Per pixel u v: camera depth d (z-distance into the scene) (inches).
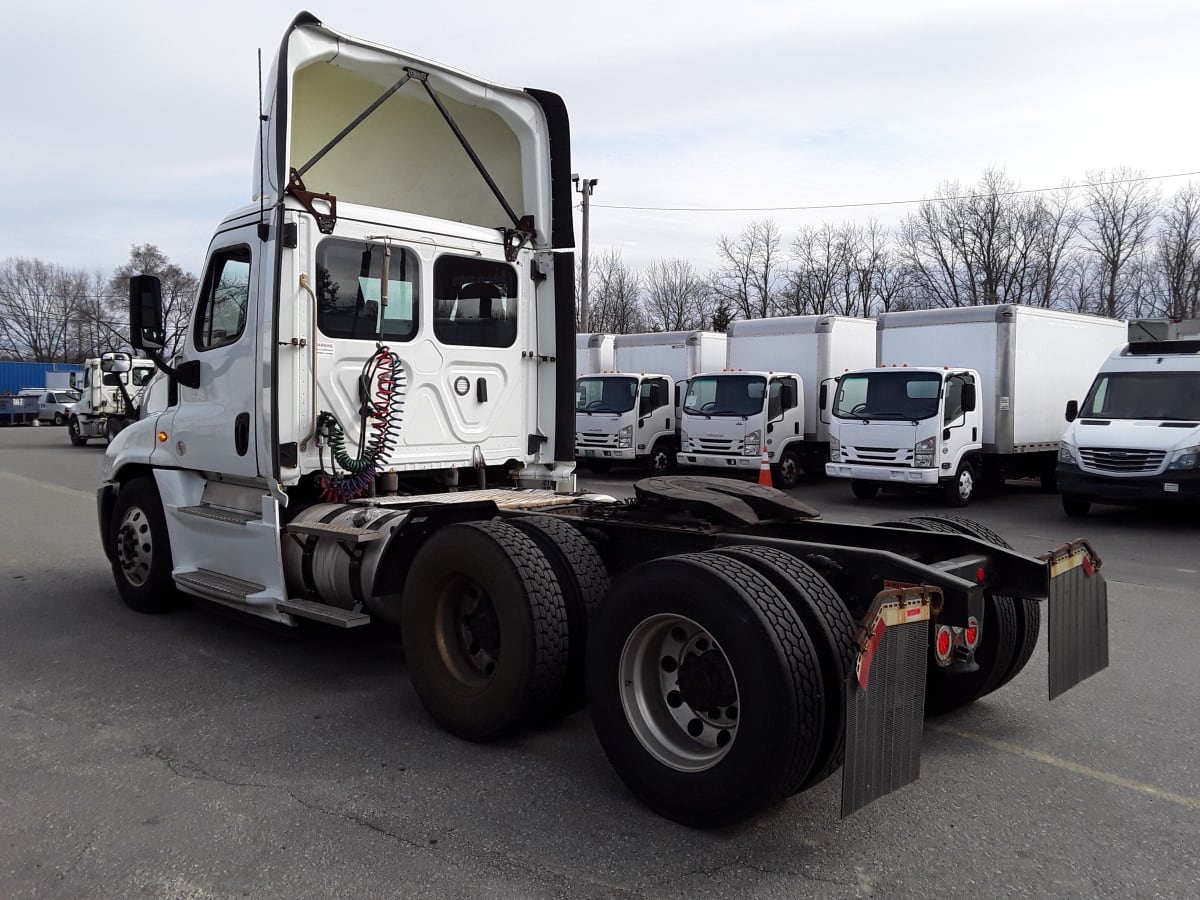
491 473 258.4
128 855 133.4
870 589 151.5
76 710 195.3
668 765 143.9
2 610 282.4
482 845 136.9
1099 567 180.4
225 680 216.4
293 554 216.1
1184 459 477.4
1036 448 622.5
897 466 578.2
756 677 130.9
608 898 122.6
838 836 140.9
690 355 817.5
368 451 220.5
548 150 258.1
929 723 192.5
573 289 260.4
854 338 737.0
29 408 1721.2
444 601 181.2
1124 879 128.7
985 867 131.8
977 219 1795.0
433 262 233.8
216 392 230.1
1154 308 1745.8
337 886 125.3
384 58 222.7
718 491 190.9
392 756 171.0
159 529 265.6
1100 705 203.8
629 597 149.0
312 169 238.1
